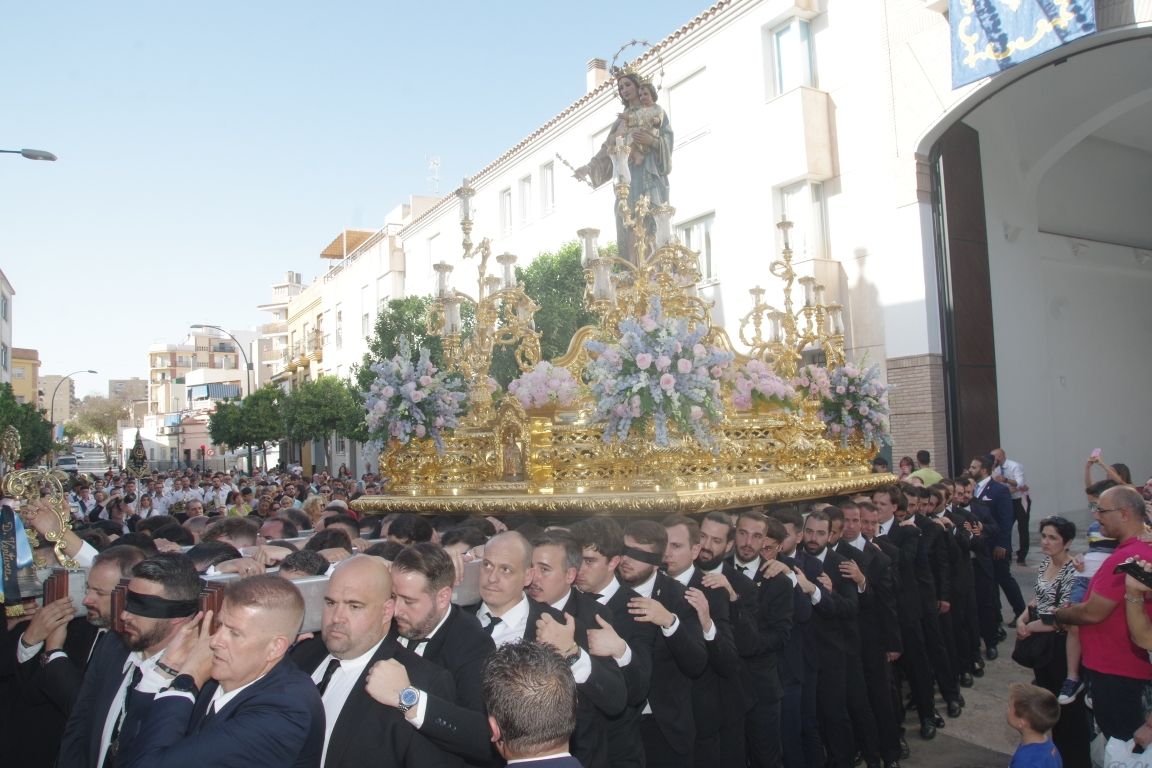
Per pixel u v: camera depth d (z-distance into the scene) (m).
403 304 22.16
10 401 30.64
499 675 2.58
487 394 8.38
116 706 3.30
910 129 14.73
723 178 17.72
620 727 3.92
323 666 3.47
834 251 16.06
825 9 16.34
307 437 37.47
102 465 75.00
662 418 6.08
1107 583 4.54
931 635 7.07
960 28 13.27
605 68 23.09
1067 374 18.23
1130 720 4.49
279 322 69.06
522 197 25.00
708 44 18.23
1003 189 16.59
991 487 10.08
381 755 3.02
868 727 5.81
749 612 4.87
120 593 3.26
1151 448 20.12
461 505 7.05
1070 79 15.82
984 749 6.40
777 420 7.88
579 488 6.65
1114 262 19.39
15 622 4.34
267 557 4.95
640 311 7.52
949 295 14.70
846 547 6.20
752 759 5.15
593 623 3.89
